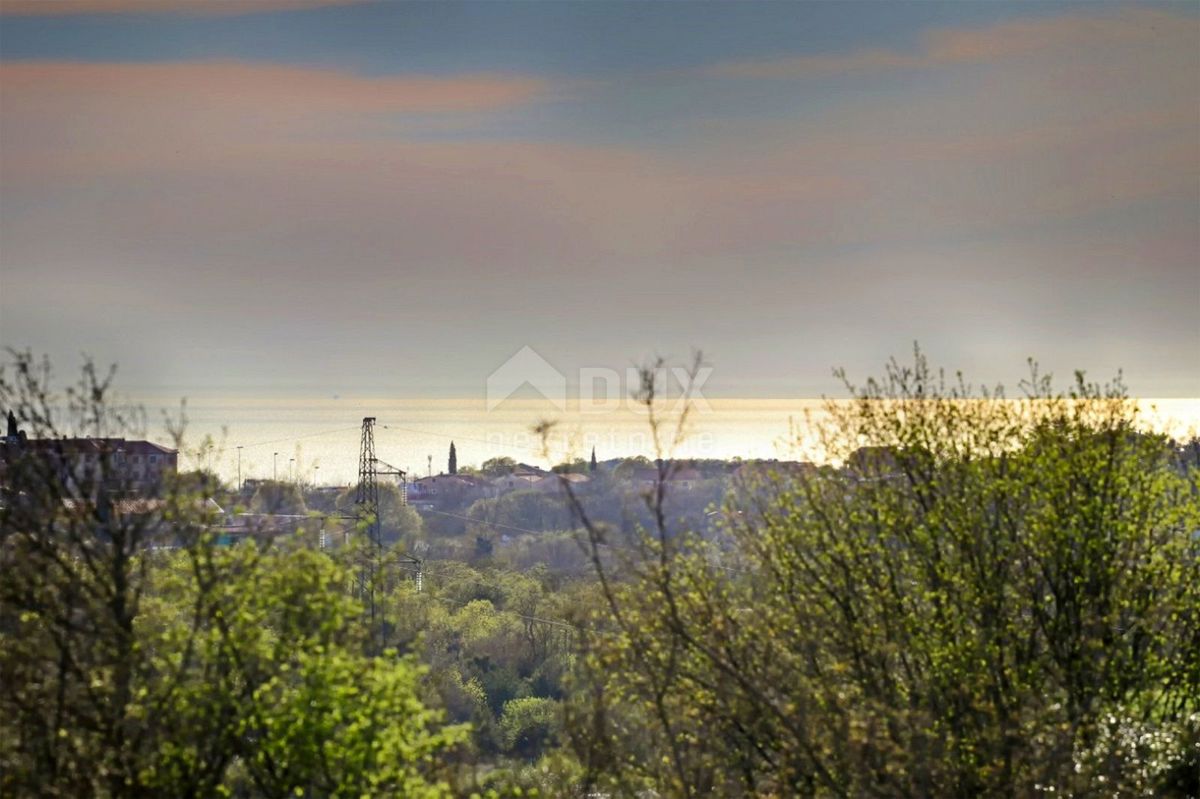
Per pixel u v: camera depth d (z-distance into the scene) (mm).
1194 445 58938
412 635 47344
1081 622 51906
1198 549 55125
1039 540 52906
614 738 49406
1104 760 45844
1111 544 53188
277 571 39906
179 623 40938
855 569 52219
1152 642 54031
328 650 39469
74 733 38344
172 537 41438
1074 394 55062
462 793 43062
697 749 49844
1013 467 53656
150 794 36156
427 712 40344
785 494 54188
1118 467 54719
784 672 49969
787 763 46375
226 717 37562
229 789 38562
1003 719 47156
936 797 44406
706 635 48844
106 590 39750
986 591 50844
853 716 43625
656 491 47312
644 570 47156
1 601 38844
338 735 38812
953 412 54781
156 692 38406
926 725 46438
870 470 54938
